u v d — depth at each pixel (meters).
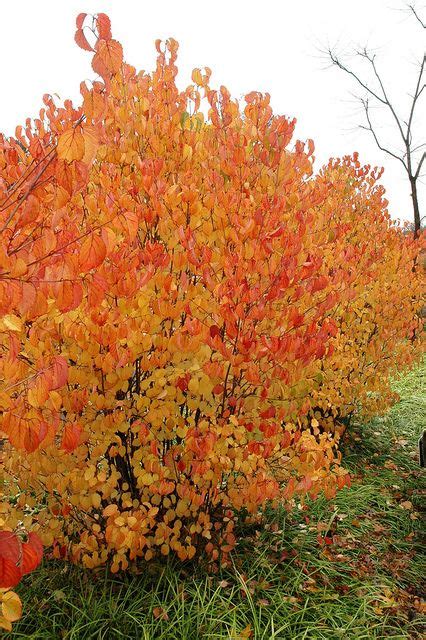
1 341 2.37
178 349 2.91
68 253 1.70
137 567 3.26
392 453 5.73
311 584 3.37
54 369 1.69
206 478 2.98
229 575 3.31
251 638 2.85
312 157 3.40
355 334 5.40
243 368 3.03
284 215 3.29
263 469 3.26
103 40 1.58
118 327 2.71
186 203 2.90
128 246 2.65
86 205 2.73
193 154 3.20
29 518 2.90
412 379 8.27
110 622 2.81
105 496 2.90
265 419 3.18
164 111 3.19
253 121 3.18
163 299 2.78
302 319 3.00
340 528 4.12
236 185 3.11
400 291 5.70
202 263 2.88
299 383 3.38
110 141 3.07
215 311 2.89
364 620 3.05
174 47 3.24
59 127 2.68
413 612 3.29
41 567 3.22
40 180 1.76
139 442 2.94
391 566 3.74
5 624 1.48
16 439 1.75
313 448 3.29
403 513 4.45
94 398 2.79
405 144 12.56
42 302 1.72
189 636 2.76
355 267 5.04
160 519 3.38
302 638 2.82
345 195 6.20
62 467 2.79
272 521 3.90
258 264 2.91
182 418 2.98
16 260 1.61
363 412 5.76
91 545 2.85
